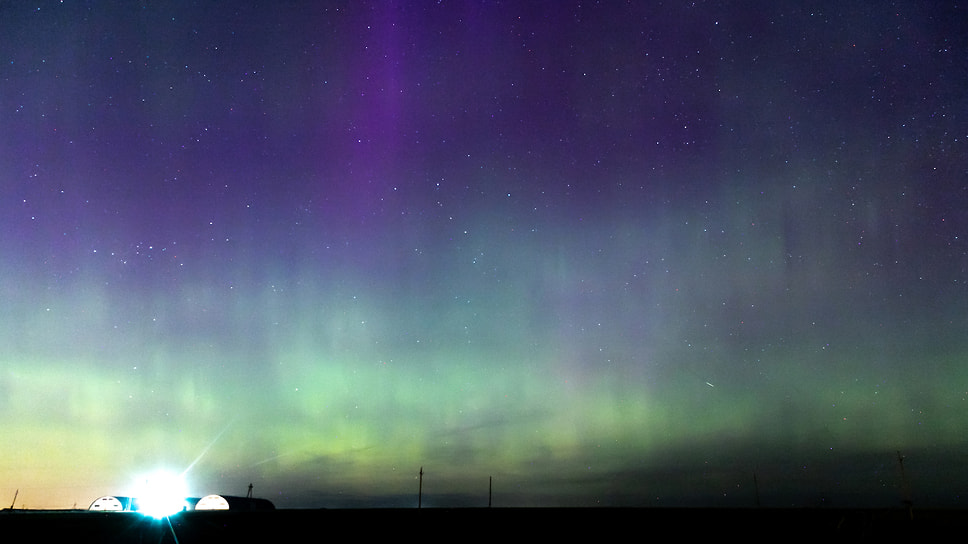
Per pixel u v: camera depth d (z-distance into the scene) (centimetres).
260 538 1017
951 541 1045
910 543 1052
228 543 1005
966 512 1073
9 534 923
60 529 945
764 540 1075
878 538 1059
